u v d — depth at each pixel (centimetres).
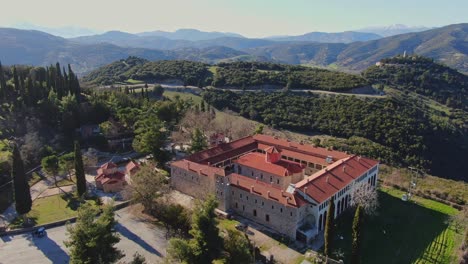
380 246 8275
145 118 14188
